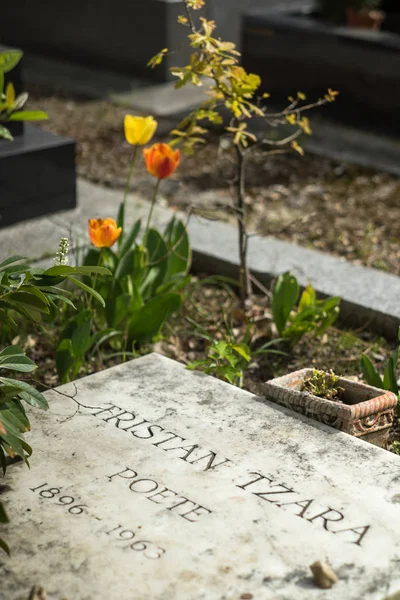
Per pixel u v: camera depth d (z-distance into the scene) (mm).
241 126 5117
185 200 7449
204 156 8633
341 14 9852
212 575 2949
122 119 9508
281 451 3645
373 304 5406
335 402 3852
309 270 5859
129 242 5172
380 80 9406
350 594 2865
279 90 10250
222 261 5996
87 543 3107
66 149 6520
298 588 2891
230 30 11398
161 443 3695
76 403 3994
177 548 3076
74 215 6633
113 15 10977
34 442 3703
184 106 9930
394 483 3438
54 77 10984
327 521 3215
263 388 4055
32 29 11930
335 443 3709
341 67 9648
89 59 11445
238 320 5469
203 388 4137
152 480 3453
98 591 2885
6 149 6266
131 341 5016
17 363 3537
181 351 5156
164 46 10578
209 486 3412
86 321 4543
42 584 2920
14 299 3609
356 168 8367
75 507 3297
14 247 6016
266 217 7164
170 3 10422
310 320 5055
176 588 2893
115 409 3951
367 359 4371
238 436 3748
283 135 9141
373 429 3914
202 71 4832
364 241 6723
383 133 9367
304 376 4215
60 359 4535
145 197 7477
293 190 7824
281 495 3357
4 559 3037
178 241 5152
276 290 5074
